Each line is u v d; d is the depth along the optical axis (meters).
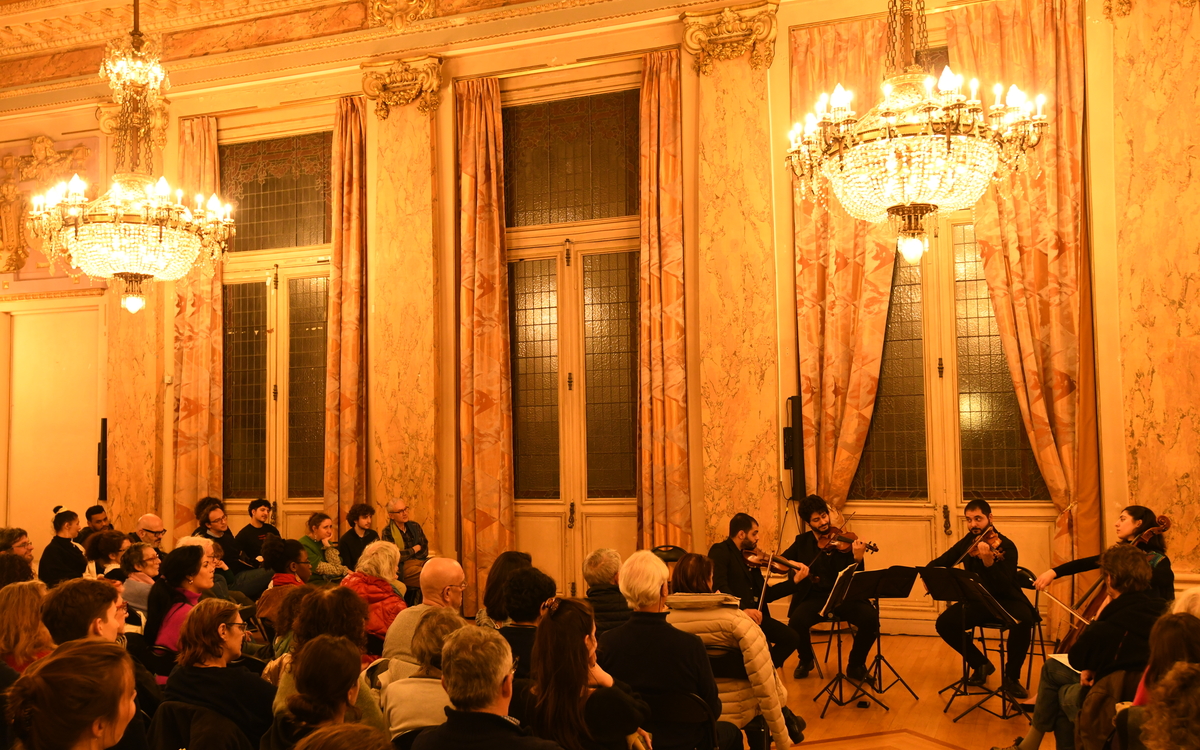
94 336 10.06
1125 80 6.87
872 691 5.99
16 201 10.21
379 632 4.64
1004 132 5.19
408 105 8.81
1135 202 6.80
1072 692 4.36
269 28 9.42
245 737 2.90
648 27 8.24
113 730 1.93
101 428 9.74
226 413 9.62
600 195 8.60
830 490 7.57
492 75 8.72
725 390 7.71
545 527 8.63
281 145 9.53
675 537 7.84
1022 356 7.15
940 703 5.70
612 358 8.52
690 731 3.35
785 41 7.77
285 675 3.12
